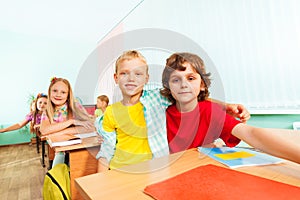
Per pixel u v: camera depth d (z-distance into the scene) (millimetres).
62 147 700
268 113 1055
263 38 1065
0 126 3361
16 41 3590
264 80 1072
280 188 299
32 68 3719
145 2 1751
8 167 2062
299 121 974
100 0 2412
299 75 961
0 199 1333
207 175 349
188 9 1420
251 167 389
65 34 3654
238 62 1170
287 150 401
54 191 658
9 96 3508
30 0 2438
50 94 1096
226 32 1215
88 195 296
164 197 280
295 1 958
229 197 275
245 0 1124
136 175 362
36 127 2045
